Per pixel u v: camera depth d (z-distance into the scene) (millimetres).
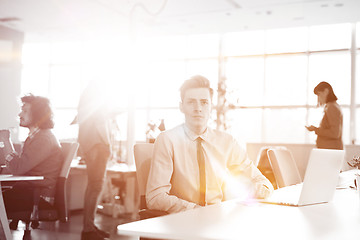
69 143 3139
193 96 2061
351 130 8539
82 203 5660
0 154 3053
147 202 1892
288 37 9172
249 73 9516
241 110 9273
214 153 2104
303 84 9000
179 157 2004
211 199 2039
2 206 2582
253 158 5844
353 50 8609
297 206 1641
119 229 1101
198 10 7586
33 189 2830
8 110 9117
